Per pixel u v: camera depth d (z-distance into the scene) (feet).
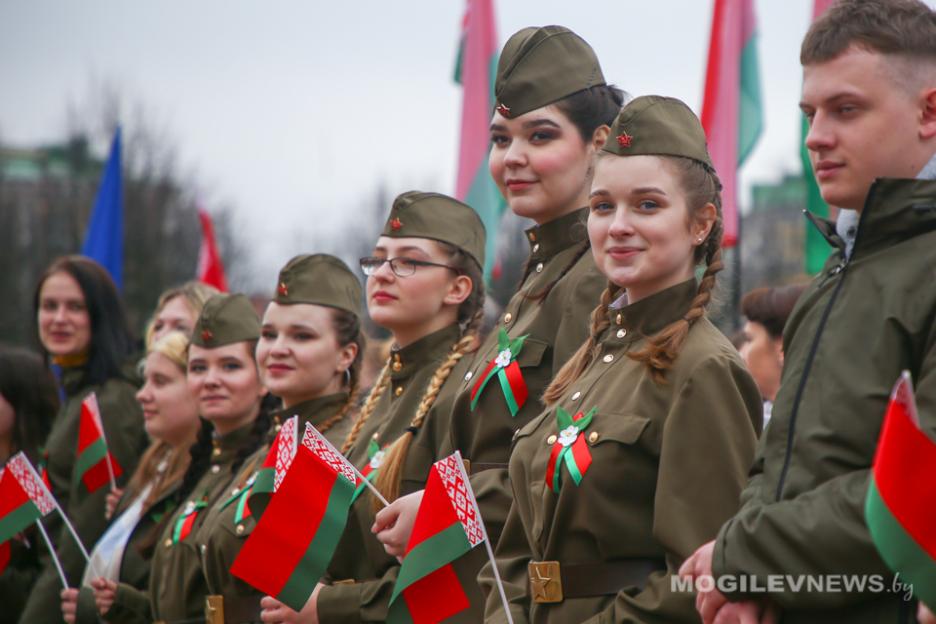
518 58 38.73
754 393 30.89
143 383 63.41
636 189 31.65
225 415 51.96
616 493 30.45
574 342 35.88
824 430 25.70
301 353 47.44
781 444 26.61
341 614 40.22
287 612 40.81
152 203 229.04
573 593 30.78
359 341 48.70
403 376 43.06
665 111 32.22
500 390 37.19
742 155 59.36
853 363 25.82
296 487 36.63
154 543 53.36
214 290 62.18
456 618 35.83
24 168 244.83
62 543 58.90
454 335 43.16
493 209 64.39
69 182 244.01
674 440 29.76
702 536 29.07
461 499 32.94
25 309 219.82
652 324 31.96
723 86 58.23
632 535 30.37
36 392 66.59
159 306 62.08
